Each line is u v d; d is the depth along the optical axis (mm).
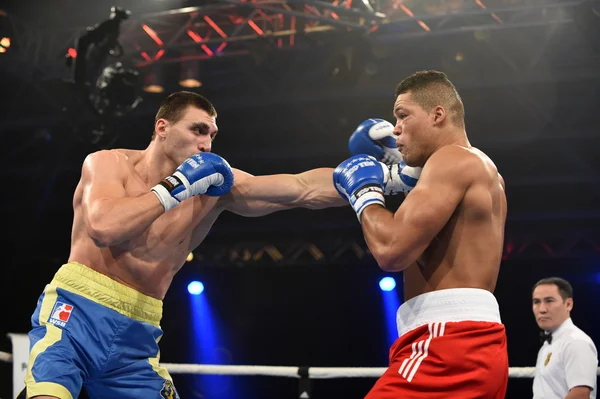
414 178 2418
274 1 7348
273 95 8594
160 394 2625
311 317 10484
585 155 8516
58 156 9078
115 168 2617
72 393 2416
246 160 9648
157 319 2699
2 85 8891
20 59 8492
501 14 7453
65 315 2510
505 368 2119
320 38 7781
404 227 2080
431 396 2057
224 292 10547
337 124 8703
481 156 2232
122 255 2578
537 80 7809
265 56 8102
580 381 3480
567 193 8852
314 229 9758
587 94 7988
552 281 3818
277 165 9578
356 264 9805
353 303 10258
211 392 9562
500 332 2135
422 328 2137
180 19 8266
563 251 8883
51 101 8844
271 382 10312
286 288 10422
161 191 2434
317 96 8422
